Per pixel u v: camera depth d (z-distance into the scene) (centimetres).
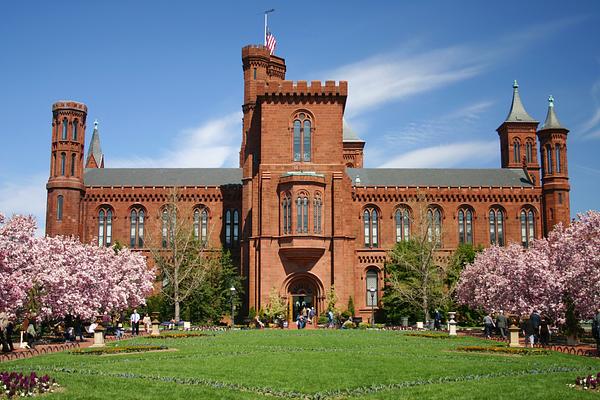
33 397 1938
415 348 3775
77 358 3150
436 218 8575
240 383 2308
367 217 8556
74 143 8419
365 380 2398
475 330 6097
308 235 7150
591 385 2158
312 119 7525
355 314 7625
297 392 2145
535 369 2714
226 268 7725
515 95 10650
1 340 3534
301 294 7294
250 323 6912
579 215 4594
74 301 4688
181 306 7312
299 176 7238
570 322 4256
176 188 8262
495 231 8606
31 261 4256
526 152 10394
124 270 6319
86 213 8531
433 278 6969
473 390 2139
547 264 4941
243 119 9875
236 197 8594
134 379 2373
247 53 9494
